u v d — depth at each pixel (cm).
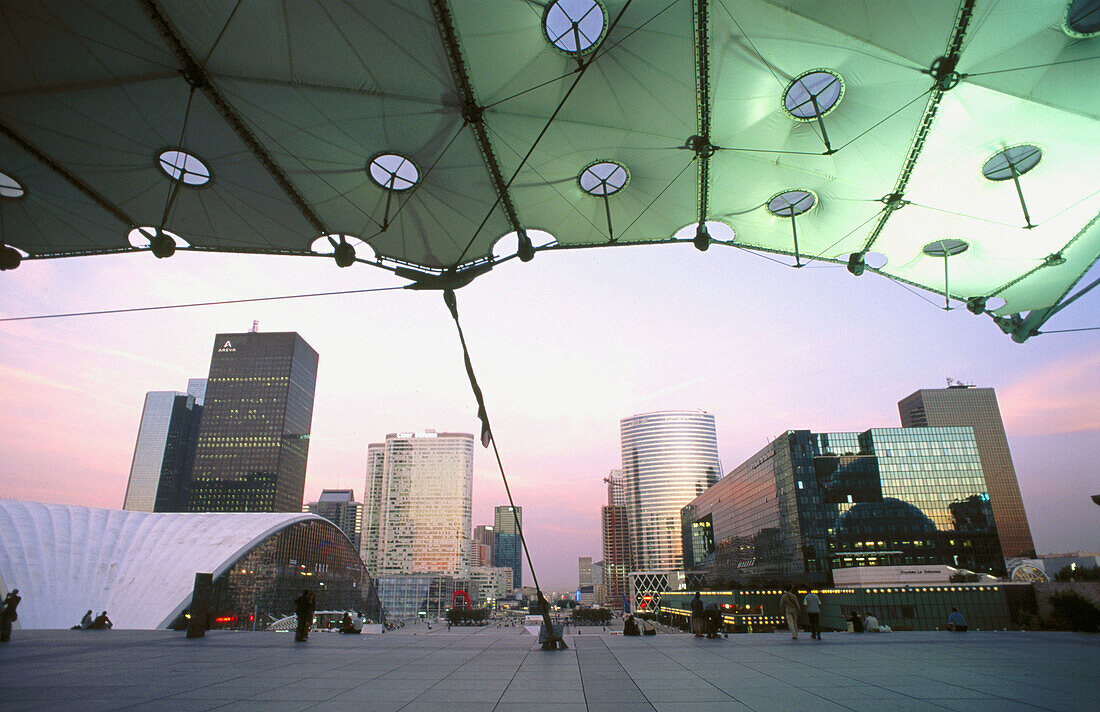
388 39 1394
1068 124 1594
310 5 1309
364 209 2019
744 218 2139
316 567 10100
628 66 1482
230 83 1509
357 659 1203
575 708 716
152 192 1908
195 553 7475
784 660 1169
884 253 2278
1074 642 1536
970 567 10012
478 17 1340
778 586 10912
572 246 2264
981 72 1458
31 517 7012
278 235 2153
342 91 1536
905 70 1467
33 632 1909
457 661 1174
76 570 6512
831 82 1529
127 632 1930
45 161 1750
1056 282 2281
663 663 1133
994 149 1697
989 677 931
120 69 1463
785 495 11000
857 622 2225
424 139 1711
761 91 1554
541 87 1538
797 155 1783
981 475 10462
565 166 1845
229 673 997
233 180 1864
